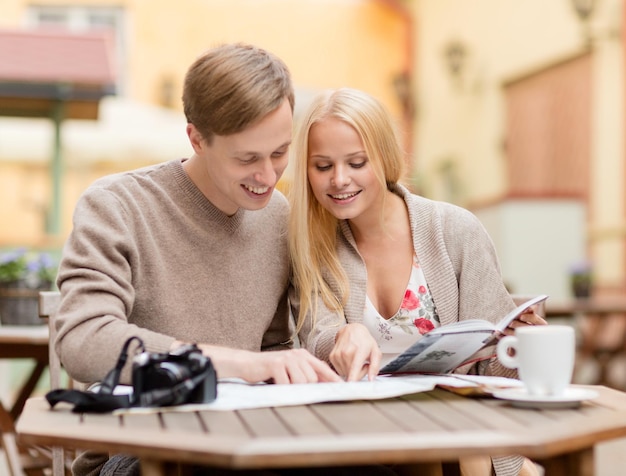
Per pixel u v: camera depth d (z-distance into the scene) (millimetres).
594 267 9227
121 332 1581
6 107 7180
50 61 7270
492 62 11523
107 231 1795
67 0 12477
